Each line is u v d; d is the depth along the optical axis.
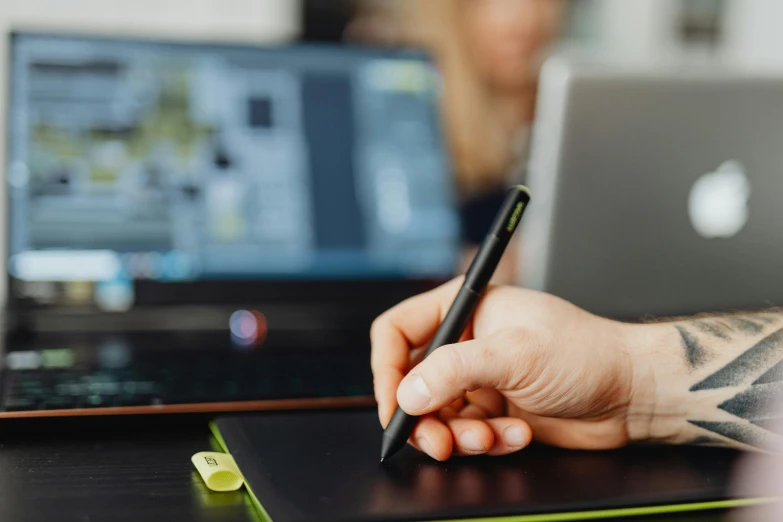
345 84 1.07
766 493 0.43
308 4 1.62
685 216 0.80
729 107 0.79
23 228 0.94
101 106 0.98
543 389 0.47
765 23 1.92
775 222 0.81
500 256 0.51
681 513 0.42
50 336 0.91
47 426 0.54
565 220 0.78
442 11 1.66
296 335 0.97
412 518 0.38
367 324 1.05
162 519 0.39
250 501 0.42
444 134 1.12
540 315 0.49
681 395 0.50
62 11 1.51
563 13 1.73
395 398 0.51
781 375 0.50
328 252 1.05
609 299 0.80
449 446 0.47
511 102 1.70
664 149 0.79
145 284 0.98
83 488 0.44
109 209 0.97
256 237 1.03
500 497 0.41
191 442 0.54
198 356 0.81
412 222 1.09
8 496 0.42
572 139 0.77
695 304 0.81
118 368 0.72
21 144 0.95
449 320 0.51
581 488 0.43
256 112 1.04
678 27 1.85
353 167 1.07
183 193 1.00
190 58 1.02
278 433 0.53
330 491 0.42
